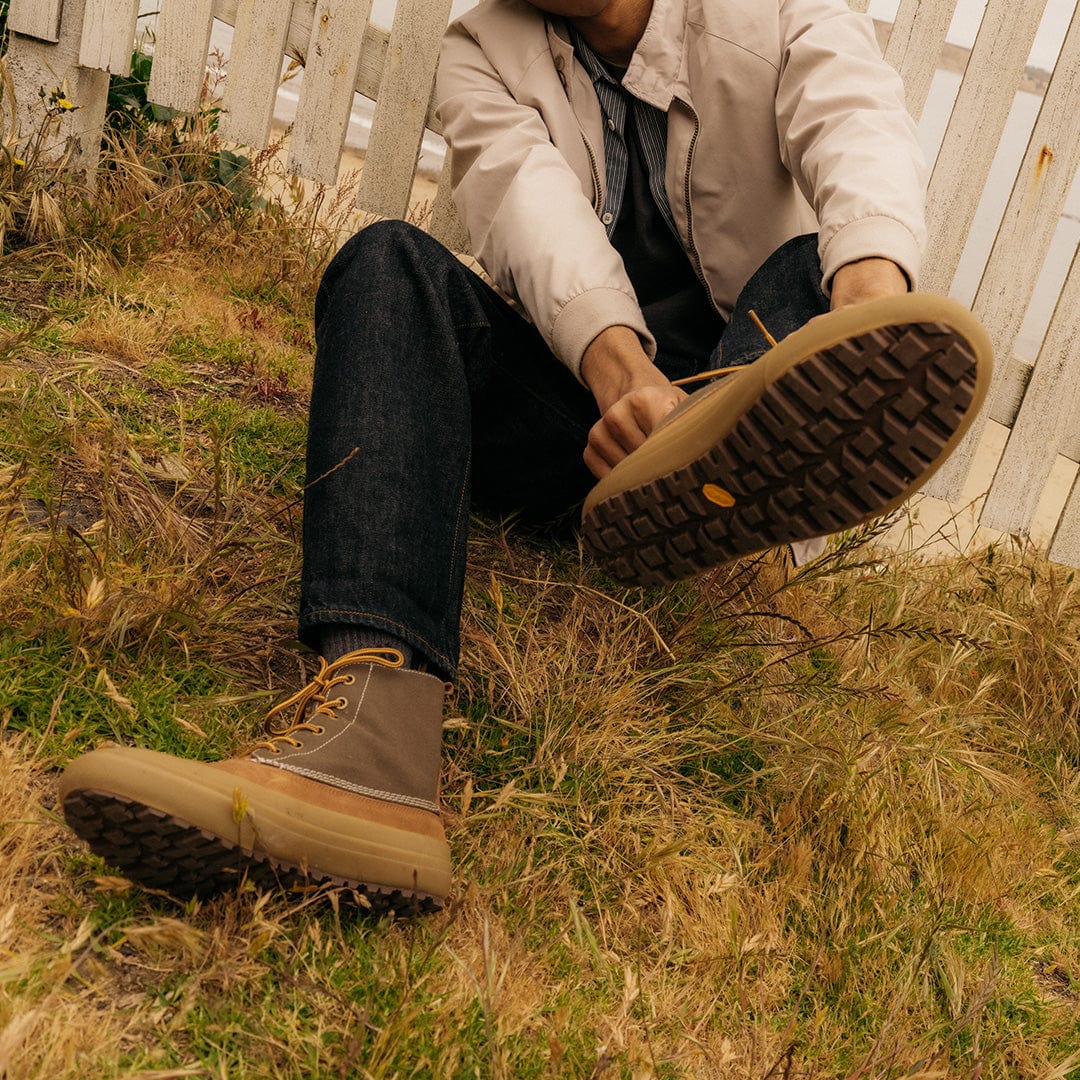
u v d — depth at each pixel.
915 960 1.38
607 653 1.73
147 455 1.83
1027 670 2.25
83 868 1.09
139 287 2.50
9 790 1.11
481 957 1.16
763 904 1.40
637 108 1.76
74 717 1.26
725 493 1.17
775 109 1.67
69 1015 0.93
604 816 1.46
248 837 1.02
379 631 1.26
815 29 1.64
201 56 2.83
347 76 2.78
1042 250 2.59
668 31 1.70
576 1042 1.11
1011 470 2.71
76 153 2.80
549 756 1.47
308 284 2.85
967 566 2.54
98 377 2.04
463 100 1.79
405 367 1.38
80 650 1.31
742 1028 1.23
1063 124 2.53
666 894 1.34
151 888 1.06
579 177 1.75
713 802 1.55
